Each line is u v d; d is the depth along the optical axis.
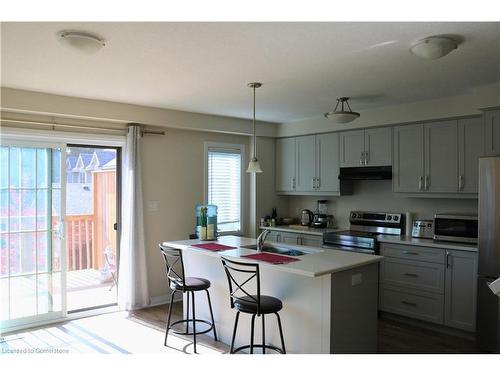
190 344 3.66
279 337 3.17
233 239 4.24
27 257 4.05
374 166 4.88
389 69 3.14
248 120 5.69
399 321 4.36
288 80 3.47
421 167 4.42
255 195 5.92
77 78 3.40
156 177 5.00
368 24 2.27
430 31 2.36
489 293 3.45
